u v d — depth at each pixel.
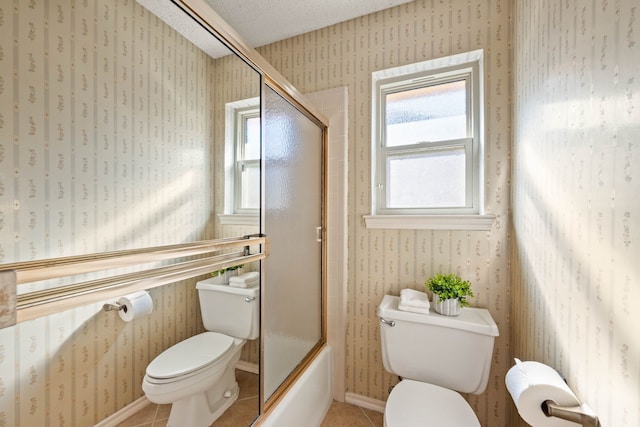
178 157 0.89
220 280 0.98
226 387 1.03
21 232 0.60
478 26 1.35
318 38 1.71
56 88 0.65
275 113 1.16
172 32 0.84
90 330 0.69
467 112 1.46
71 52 0.68
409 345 1.26
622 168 0.49
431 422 0.97
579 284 0.65
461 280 1.34
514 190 1.24
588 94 0.61
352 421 1.46
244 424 1.01
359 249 1.60
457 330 1.17
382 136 1.63
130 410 0.77
